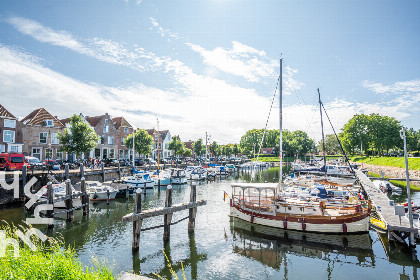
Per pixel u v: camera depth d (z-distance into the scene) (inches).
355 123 2994.6
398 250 530.0
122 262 490.3
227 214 839.1
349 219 615.8
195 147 2952.8
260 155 4370.1
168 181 1450.5
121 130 2178.9
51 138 1611.7
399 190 1109.1
